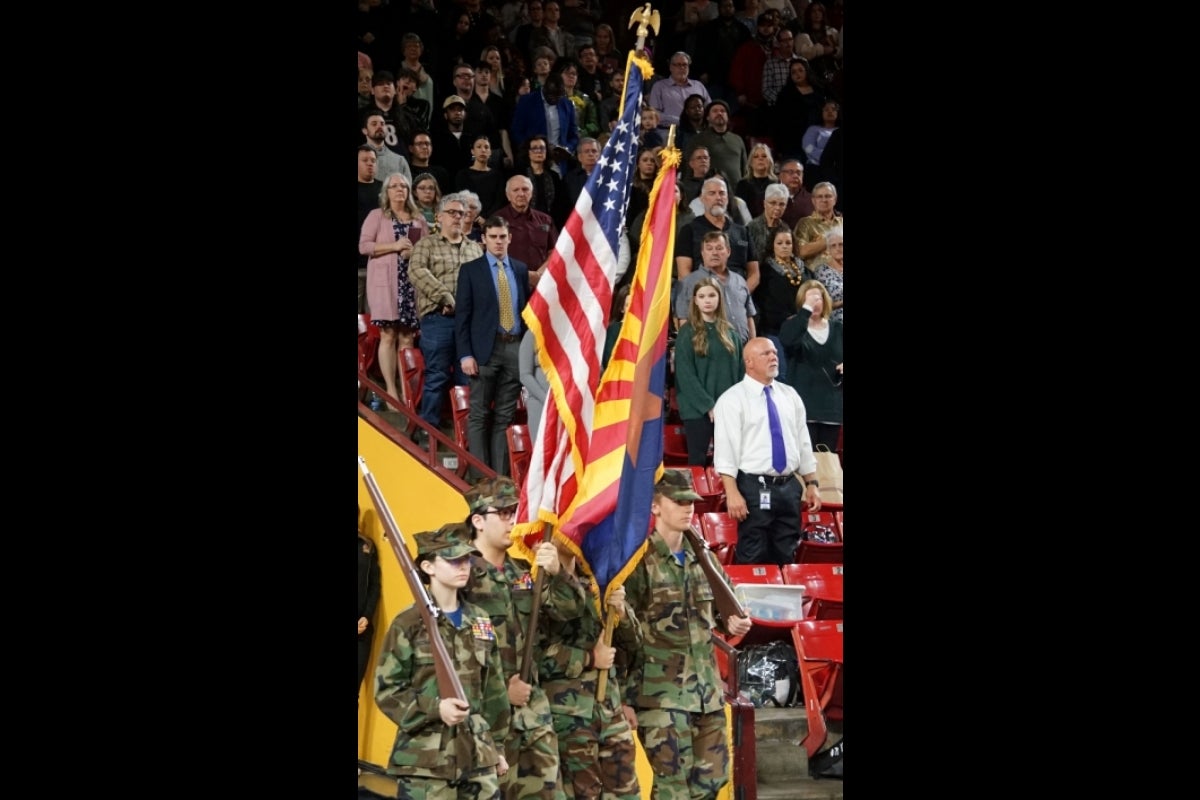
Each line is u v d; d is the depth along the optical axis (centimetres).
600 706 2183
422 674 1908
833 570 2972
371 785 2158
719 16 3831
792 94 3809
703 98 3653
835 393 3294
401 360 3119
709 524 3091
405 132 3291
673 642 2316
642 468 2214
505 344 3011
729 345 3212
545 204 3422
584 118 3591
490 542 2108
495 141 3472
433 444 2669
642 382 2228
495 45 3519
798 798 2612
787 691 2800
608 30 3728
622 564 2180
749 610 2830
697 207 3484
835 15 3934
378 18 3372
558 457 2203
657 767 2306
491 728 2016
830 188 3503
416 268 3070
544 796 2078
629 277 3403
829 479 3212
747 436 3081
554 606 2127
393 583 2241
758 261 3441
